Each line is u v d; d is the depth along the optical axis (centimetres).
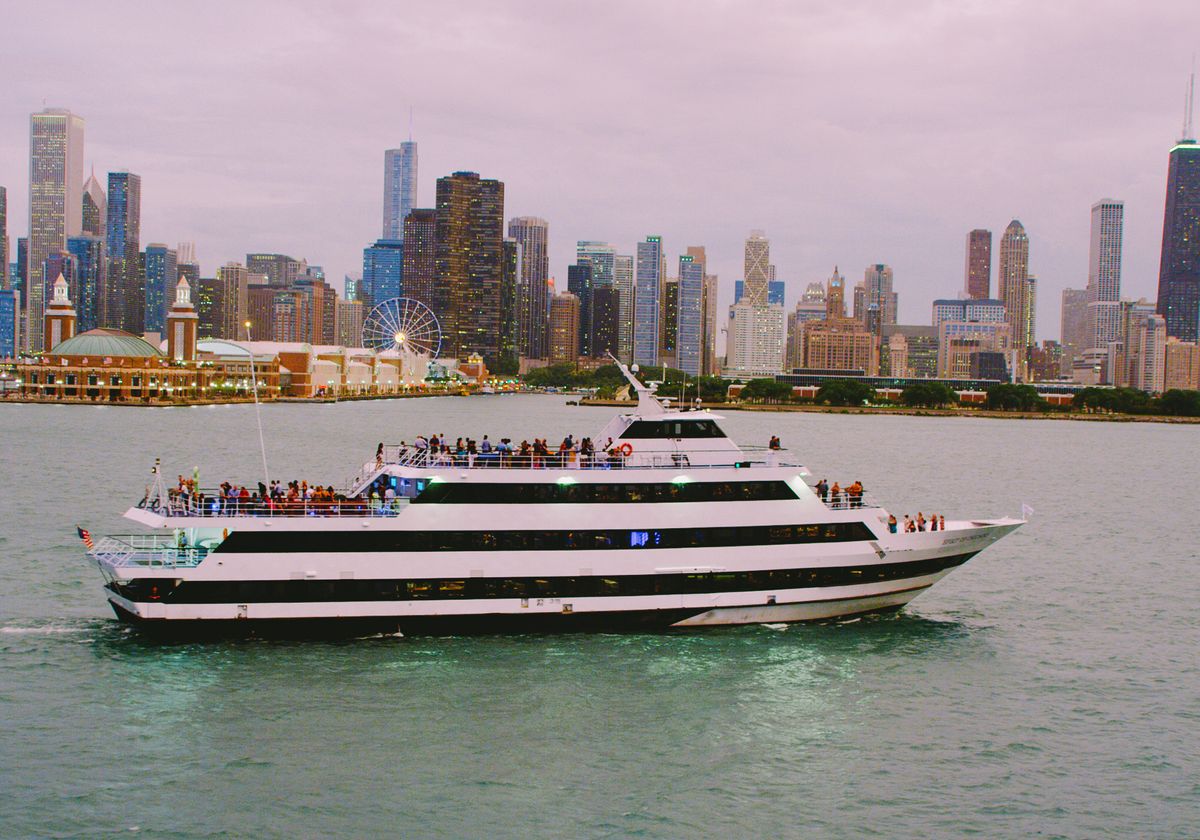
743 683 5288
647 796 4203
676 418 6059
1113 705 5247
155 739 4547
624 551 5719
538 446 5938
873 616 6419
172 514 5628
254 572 5469
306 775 4281
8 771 4244
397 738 4600
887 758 4581
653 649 5653
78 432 19612
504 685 5150
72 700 4900
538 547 5650
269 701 4922
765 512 5872
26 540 8381
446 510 5584
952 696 5284
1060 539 10025
